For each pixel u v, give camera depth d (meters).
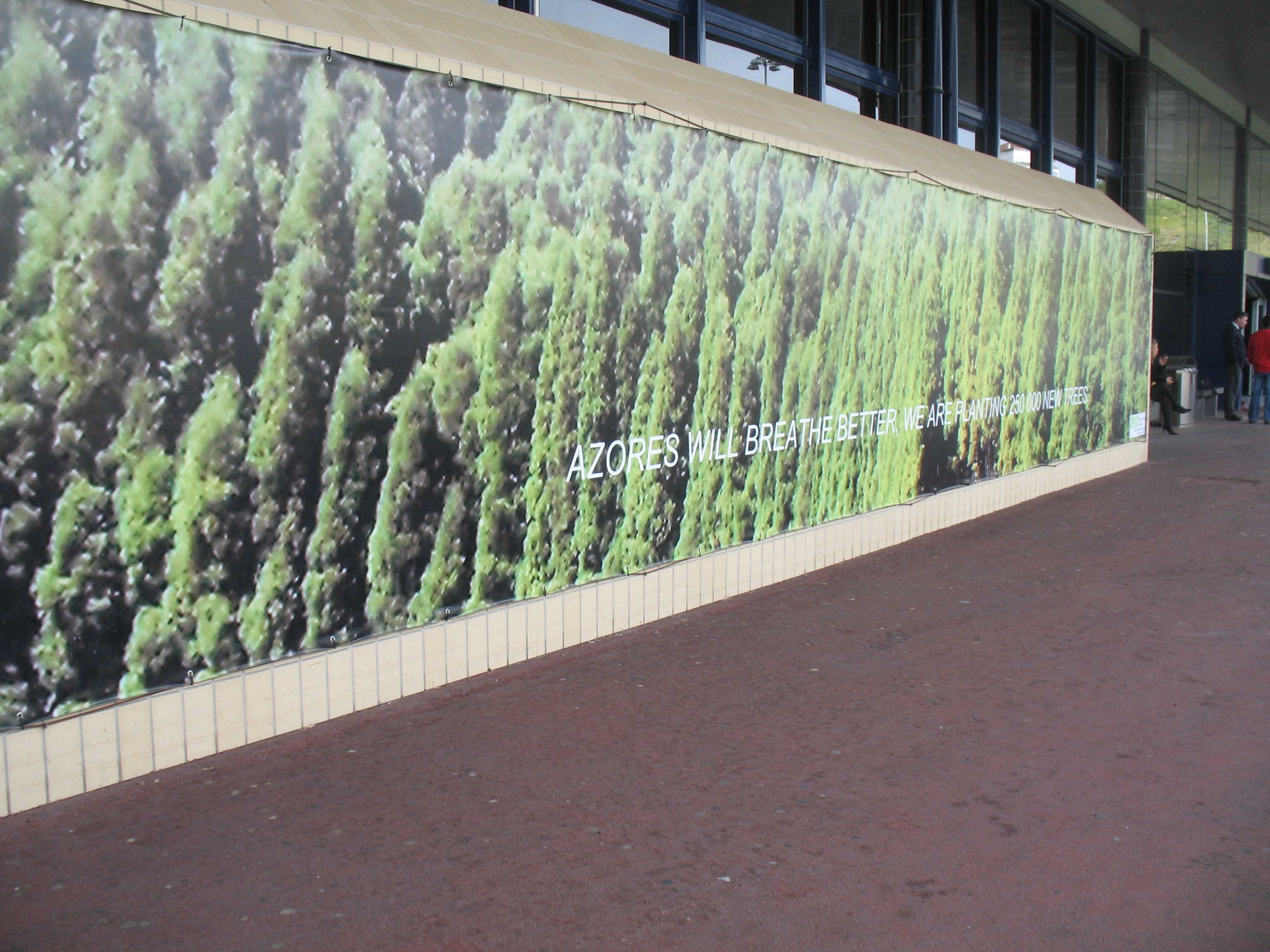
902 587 7.65
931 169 9.45
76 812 3.94
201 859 3.61
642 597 6.59
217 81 4.24
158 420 4.16
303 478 4.68
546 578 5.92
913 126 11.97
